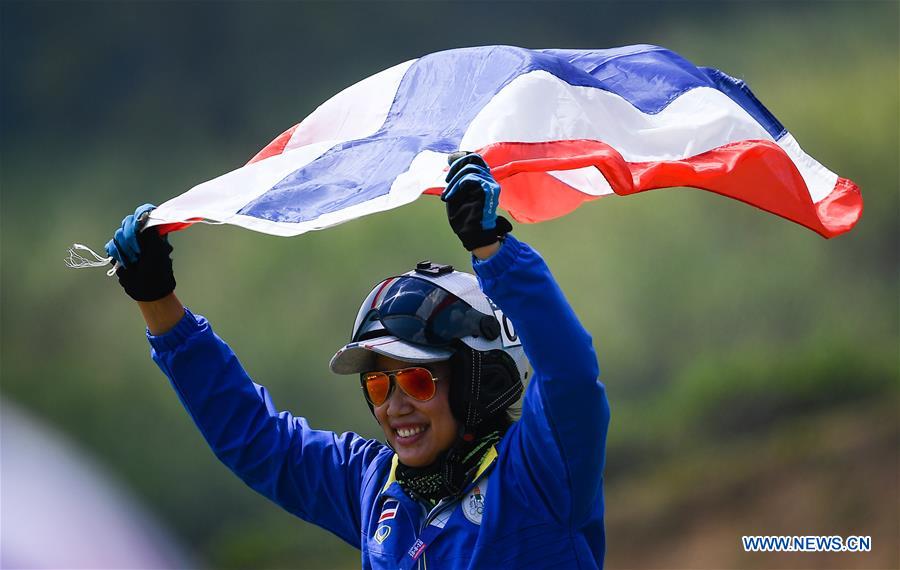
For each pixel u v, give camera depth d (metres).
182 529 64.19
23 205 90.12
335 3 103.12
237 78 101.06
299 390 69.06
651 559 46.75
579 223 75.44
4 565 35.16
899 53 86.12
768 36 94.75
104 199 91.44
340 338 70.88
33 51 102.00
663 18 100.38
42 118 99.12
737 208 73.88
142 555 44.19
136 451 68.19
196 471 66.56
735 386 58.03
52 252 84.12
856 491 45.59
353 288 72.69
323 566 58.44
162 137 97.75
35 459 62.12
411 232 74.38
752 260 71.62
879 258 71.50
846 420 52.19
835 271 71.00
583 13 102.06
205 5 102.44
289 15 102.38
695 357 67.00
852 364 56.38
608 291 71.19
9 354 75.88
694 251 72.25
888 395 53.31
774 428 54.34
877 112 78.12
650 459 56.72
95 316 77.81
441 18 102.81
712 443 55.59
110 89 100.69
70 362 75.00
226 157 97.19
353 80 100.75
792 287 69.56
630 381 67.69
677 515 48.94
